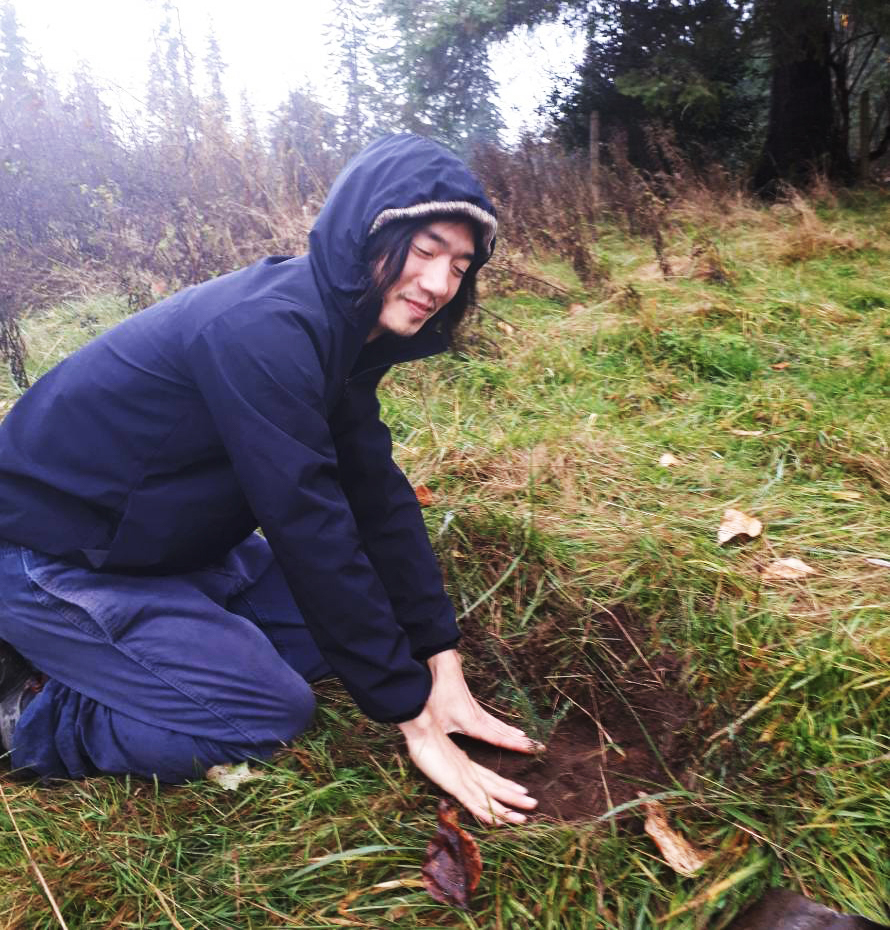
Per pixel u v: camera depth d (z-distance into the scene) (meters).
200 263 4.21
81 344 3.90
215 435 1.66
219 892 1.52
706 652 2.05
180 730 1.77
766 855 1.55
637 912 1.48
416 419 3.31
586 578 2.32
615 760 1.85
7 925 1.47
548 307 4.58
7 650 1.82
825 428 3.15
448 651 1.93
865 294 4.69
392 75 9.70
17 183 4.94
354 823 1.67
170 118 5.40
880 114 10.53
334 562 1.56
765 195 8.94
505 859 1.58
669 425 3.34
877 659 1.97
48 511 1.72
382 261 1.53
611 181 6.67
